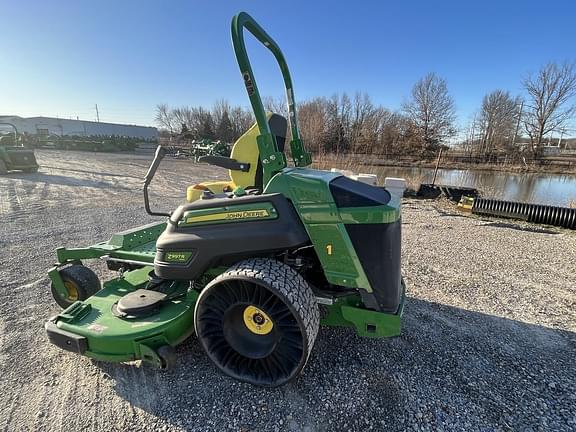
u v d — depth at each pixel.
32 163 13.64
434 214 8.03
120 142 32.53
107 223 6.11
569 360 2.44
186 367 2.23
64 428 1.77
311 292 2.00
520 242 5.63
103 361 2.30
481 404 1.98
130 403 1.94
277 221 1.92
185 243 2.10
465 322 2.94
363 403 1.96
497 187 17.08
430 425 1.83
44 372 2.20
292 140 2.75
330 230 1.93
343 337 2.61
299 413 1.88
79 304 2.27
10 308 3.02
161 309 2.25
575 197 13.22
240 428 1.78
